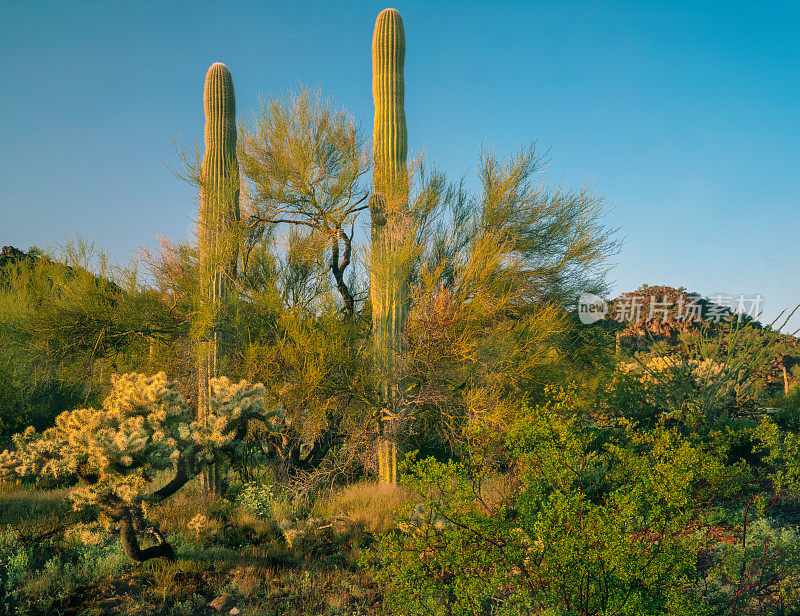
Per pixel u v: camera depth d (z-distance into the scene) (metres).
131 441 5.26
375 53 10.55
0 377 11.25
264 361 9.09
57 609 4.46
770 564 4.15
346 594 5.08
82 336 9.94
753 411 10.77
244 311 9.95
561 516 3.52
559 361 9.61
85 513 6.35
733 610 3.76
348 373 9.12
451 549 3.74
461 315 9.03
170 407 5.98
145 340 10.35
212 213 9.91
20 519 6.25
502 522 3.90
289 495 8.01
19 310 10.21
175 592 4.89
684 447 3.92
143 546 5.80
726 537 5.07
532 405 8.69
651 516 3.59
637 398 10.05
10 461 5.70
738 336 11.34
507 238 9.79
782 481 4.36
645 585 3.45
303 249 10.65
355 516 7.14
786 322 10.98
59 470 5.29
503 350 8.81
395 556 3.88
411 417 9.12
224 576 5.35
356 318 10.65
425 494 3.94
